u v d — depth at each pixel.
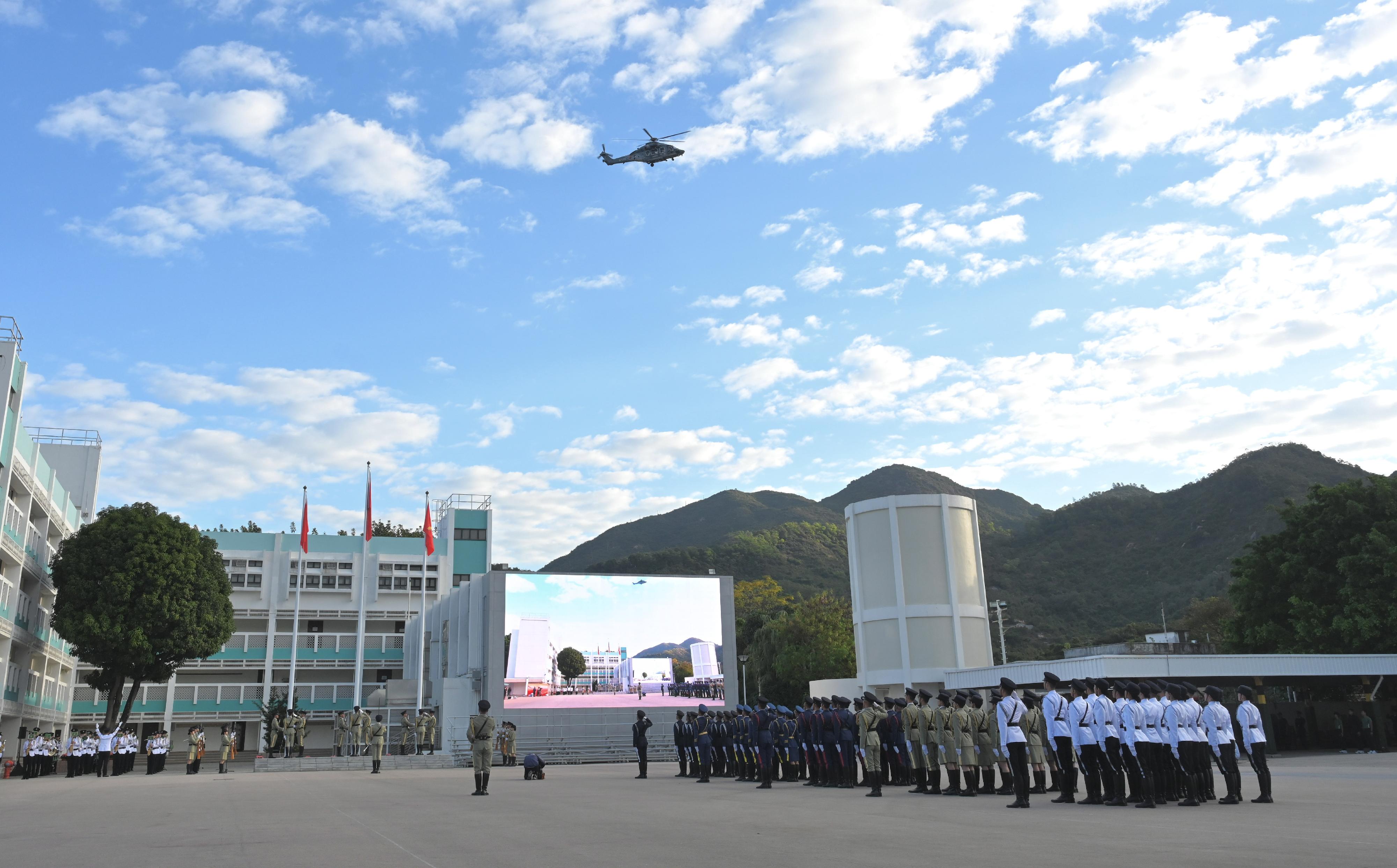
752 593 139.12
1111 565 152.75
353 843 13.68
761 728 26.80
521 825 16.00
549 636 52.75
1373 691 44.84
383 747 41.12
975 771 21.70
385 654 73.81
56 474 59.12
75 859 12.16
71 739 44.81
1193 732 17.48
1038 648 136.12
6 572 47.62
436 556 76.56
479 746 24.78
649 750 52.31
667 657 54.16
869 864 10.49
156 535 50.69
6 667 46.16
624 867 10.69
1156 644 42.72
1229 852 10.87
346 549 75.38
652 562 195.50
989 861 10.47
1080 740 17.98
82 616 48.00
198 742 45.31
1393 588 45.75
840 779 25.70
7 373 43.84
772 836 13.73
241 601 72.50
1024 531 177.50
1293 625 50.47
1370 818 14.52
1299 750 43.81
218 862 11.64
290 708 60.97
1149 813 16.00
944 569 49.53
